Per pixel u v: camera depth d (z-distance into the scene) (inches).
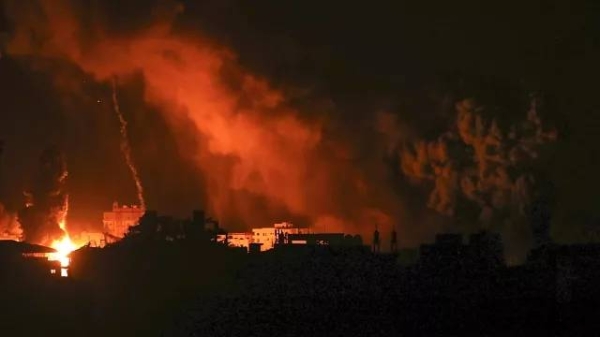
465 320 5521.7
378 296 5703.7
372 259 5935.0
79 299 6909.5
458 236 6122.1
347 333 5674.2
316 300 5816.9
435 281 5708.7
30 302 6870.1
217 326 6092.5
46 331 6811.0
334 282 5846.5
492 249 5895.7
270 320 5880.9
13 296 6870.1
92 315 6855.3
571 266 5536.4
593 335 5339.6
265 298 5954.7
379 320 5639.8
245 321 5979.3
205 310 6225.4
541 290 5502.0
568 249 5738.2
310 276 5949.8
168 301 6825.8
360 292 5743.1
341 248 6117.1
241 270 6432.1
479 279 5659.5
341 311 5723.4
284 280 5999.0
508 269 5654.5
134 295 6894.7
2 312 6811.0
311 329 5772.6
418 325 5580.7
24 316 6830.7
